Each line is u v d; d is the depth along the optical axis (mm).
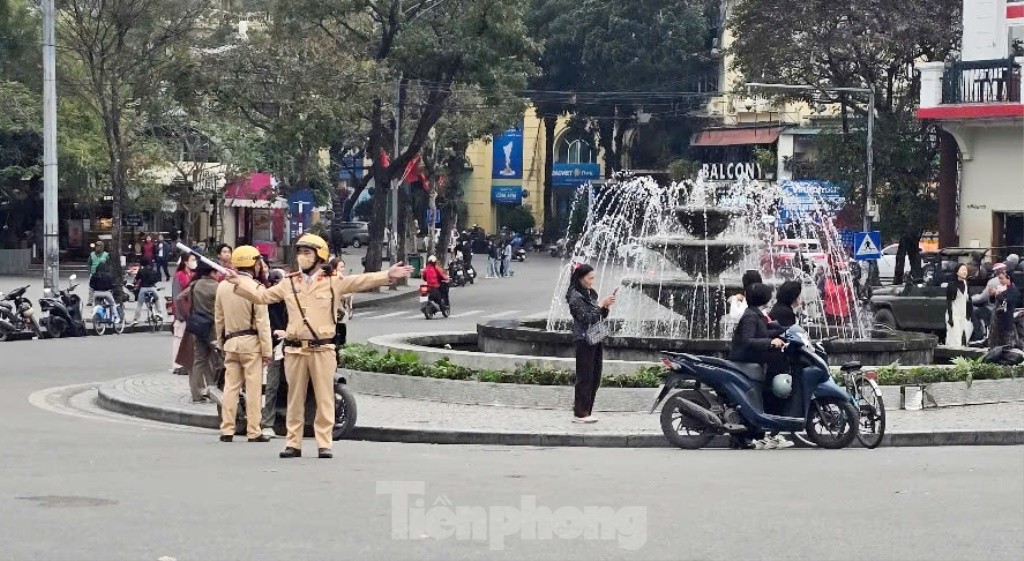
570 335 22016
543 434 16469
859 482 12891
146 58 41281
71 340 33000
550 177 85375
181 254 25047
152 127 55875
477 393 19062
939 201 44562
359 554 9438
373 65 45750
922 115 41062
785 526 10508
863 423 16297
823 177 49188
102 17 40094
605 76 78562
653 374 18906
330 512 11008
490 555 9461
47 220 35562
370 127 55281
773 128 69375
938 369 19344
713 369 15930
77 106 55438
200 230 66562
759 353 15992
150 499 11586
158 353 29203
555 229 85750
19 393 21812
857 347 20969
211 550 9516
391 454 15211
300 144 46969
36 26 55375
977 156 41188
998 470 13828
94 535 10016
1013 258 29859
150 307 37531
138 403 19250
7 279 54438
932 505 11508
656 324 24641
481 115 55438
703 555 9492
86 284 52000
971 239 41344
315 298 14555
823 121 58938
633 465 14266
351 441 16641
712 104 75750
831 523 10641
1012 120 39844
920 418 17969
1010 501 11727
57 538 9906
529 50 48281
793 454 15461
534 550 9633
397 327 37688
